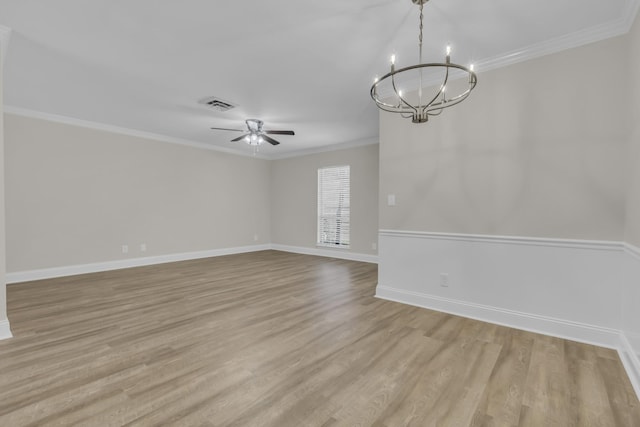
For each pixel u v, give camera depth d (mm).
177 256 5910
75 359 2090
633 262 1987
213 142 6215
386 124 3426
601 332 2316
